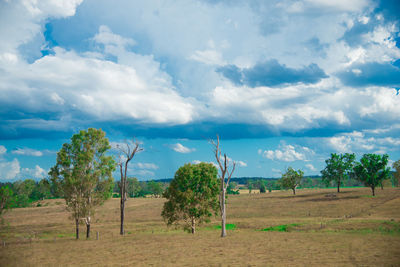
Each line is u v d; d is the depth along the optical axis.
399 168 129.88
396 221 50.16
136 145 57.00
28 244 43.69
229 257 28.66
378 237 37.59
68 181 47.38
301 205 94.12
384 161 102.75
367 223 49.72
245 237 43.38
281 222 61.53
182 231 59.34
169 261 27.89
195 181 53.28
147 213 94.38
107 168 50.22
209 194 53.31
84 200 48.78
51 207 126.19
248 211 88.75
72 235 57.00
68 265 27.59
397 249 29.31
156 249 35.06
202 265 25.59
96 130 50.56
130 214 93.81
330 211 76.69
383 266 22.67
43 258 31.47
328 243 34.19
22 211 115.88
